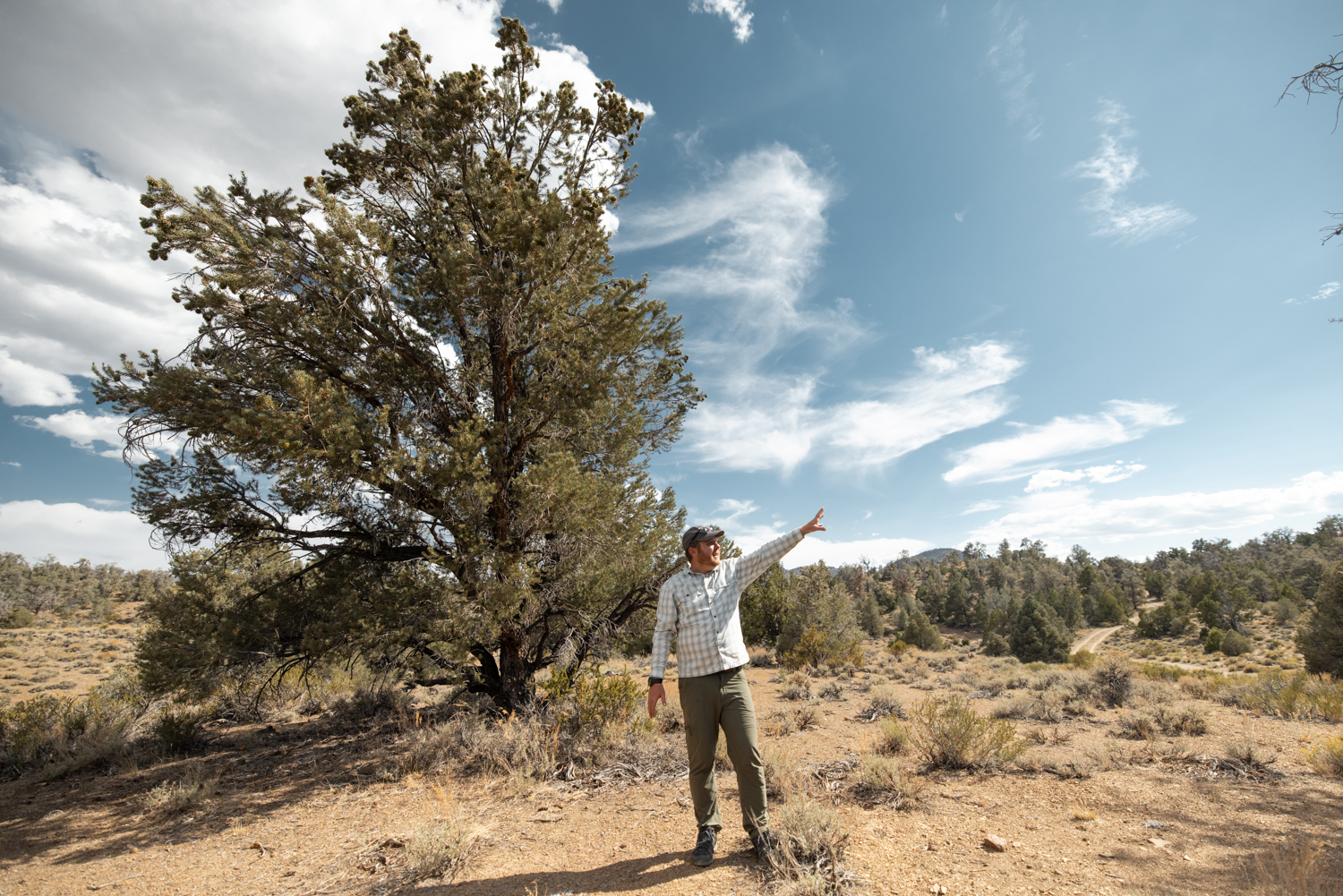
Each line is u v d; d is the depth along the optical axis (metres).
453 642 7.51
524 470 9.34
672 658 19.44
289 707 11.97
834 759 5.86
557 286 8.77
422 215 9.54
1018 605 96.62
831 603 27.22
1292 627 74.12
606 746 6.25
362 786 5.98
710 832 3.27
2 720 8.99
